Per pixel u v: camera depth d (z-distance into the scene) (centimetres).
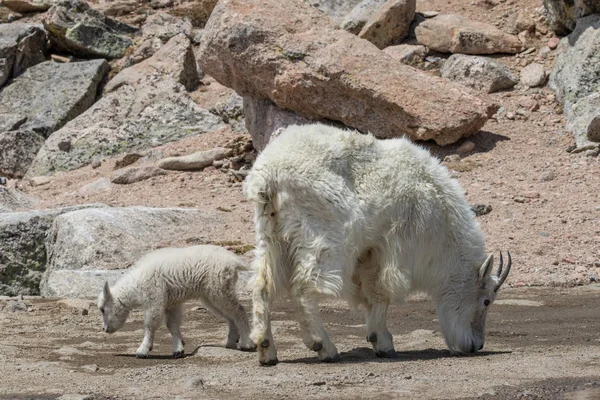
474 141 3122
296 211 1251
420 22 3909
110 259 2338
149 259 1413
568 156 2961
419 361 1315
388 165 1319
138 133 3647
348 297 1316
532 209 2561
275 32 3119
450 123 3012
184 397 1080
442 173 1383
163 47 4166
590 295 1969
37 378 1202
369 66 3070
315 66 3056
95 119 3781
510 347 1455
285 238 1253
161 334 1619
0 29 4334
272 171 1251
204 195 3016
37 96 4003
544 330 1609
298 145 1270
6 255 2514
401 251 1329
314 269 1246
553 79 3491
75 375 1224
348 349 1445
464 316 1390
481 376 1188
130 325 1703
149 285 1381
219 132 3562
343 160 1289
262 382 1155
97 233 2402
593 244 2306
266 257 1258
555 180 2780
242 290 2047
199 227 2602
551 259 2234
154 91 3872
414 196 1334
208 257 1405
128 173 3247
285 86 3073
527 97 3434
